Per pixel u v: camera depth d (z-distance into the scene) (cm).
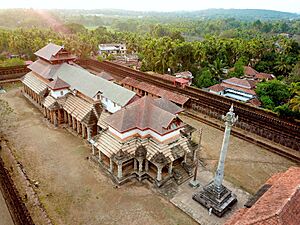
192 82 8206
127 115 3381
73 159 3784
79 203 2994
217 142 4425
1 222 2678
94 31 15425
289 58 9500
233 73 8638
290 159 3988
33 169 3531
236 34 17225
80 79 4806
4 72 7019
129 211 2912
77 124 4412
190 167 3484
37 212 2805
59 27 15850
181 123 3441
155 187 3294
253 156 4059
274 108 5741
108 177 3444
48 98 4834
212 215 2886
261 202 2180
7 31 10581
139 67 9581
